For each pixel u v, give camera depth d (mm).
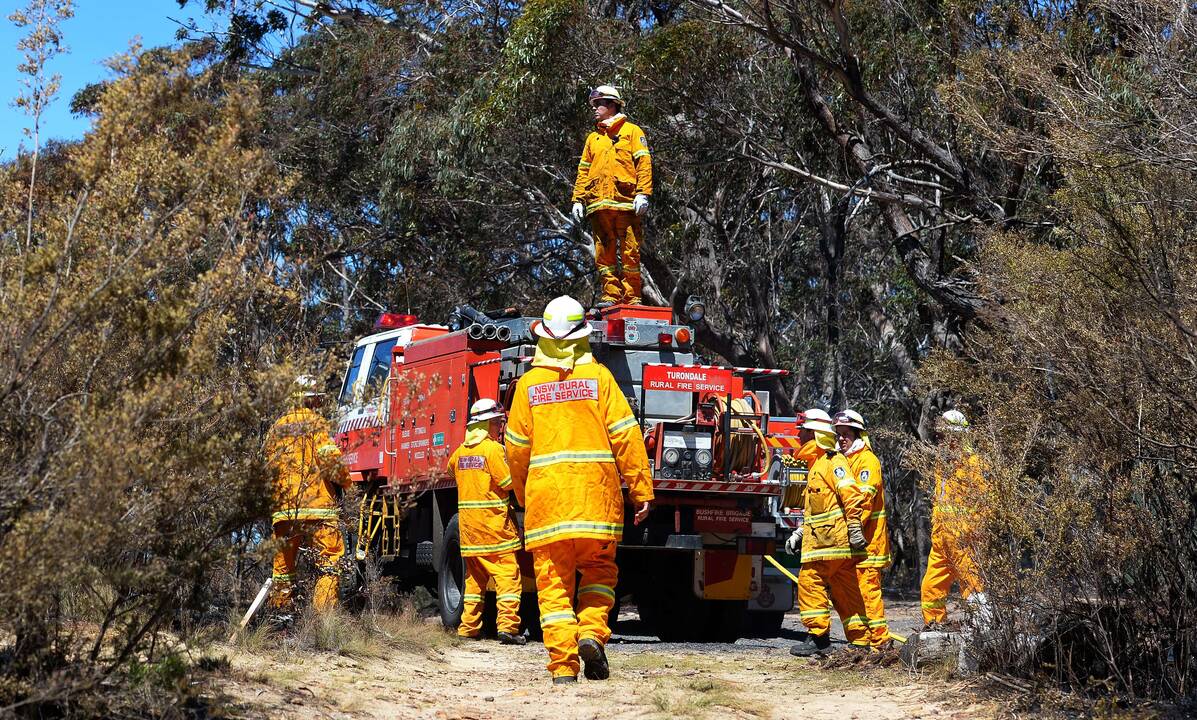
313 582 9102
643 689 7113
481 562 10594
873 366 30250
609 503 7172
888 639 8977
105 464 4691
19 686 4801
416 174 24438
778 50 19984
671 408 10867
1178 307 7496
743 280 25891
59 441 5020
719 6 19016
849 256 29359
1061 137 10125
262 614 8477
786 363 29891
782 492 11062
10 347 5008
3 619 4754
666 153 20719
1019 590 7082
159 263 5352
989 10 14539
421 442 12227
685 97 19703
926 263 17516
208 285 5500
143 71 5680
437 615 12352
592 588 7375
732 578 11375
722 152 20672
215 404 5598
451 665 8805
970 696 6820
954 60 15414
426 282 27797
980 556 7203
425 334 13336
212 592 8305
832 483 9109
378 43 25594
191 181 5566
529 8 19250
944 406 19172
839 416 9188
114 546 5078
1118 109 10383
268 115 24562
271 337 6402
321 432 6527
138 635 5438
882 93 18953
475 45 23672
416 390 6898
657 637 12055
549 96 19922
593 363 7277
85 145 5523
